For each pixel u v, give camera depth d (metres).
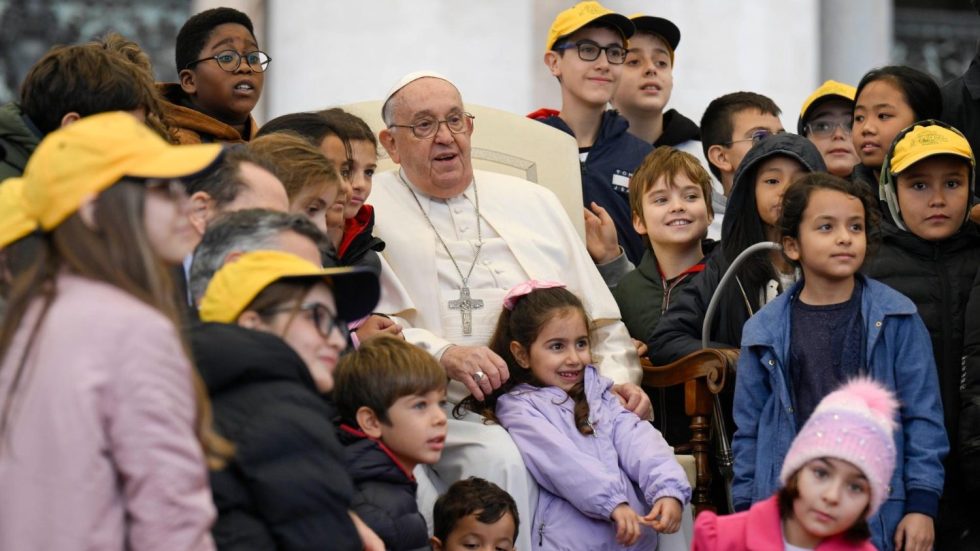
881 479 9.94
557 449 12.05
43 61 11.15
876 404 10.17
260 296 8.45
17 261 8.40
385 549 10.12
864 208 12.00
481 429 12.28
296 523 7.97
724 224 13.92
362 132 12.89
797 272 13.56
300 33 19.55
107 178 7.51
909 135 13.05
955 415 12.60
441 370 10.70
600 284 14.41
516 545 11.86
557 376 12.52
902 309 11.95
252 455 7.94
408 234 14.08
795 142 13.80
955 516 12.51
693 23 20.77
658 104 17.92
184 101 14.76
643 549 12.15
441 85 14.21
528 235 14.45
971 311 12.39
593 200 16.36
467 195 14.55
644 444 12.30
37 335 7.31
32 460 7.12
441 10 19.67
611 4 20.86
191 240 8.91
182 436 7.29
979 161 15.47
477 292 13.97
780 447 11.80
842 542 10.13
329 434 8.18
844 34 23.52
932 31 29.55
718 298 13.07
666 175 14.59
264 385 8.12
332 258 11.81
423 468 12.20
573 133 16.80
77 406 7.12
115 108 11.04
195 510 7.25
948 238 12.93
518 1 20.03
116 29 27.42
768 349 12.04
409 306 13.48
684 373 13.02
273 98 19.67
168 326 7.39
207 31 14.57
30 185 7.59
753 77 20.86
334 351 8.63
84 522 7.07
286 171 10.89
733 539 10.35
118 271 7.42
